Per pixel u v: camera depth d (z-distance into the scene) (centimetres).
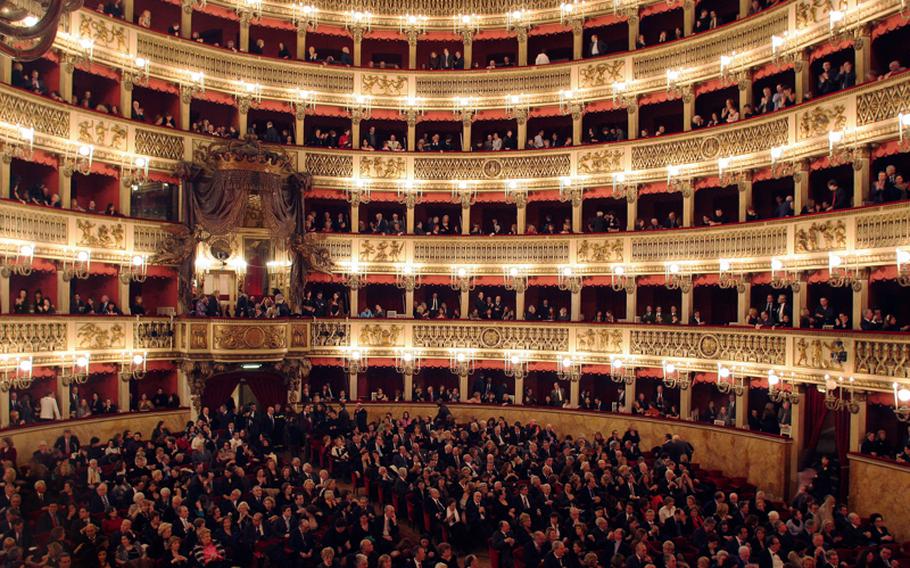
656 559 2109
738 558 2033
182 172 3975
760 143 3628
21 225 3328
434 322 4434
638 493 2738
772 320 3456
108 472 2867
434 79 4666
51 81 3709
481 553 2642
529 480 2927
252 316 3997
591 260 4266
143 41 4006
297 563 2103
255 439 3531
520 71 4578
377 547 2216
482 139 4894
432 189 4578
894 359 2822
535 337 4303
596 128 4653
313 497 2573
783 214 3472
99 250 3697
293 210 4284
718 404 4088
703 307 4225
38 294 3466
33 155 3488
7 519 2095
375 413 4375
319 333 4341
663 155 4094
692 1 4144
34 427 3262
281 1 4525
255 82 4403
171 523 2198
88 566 1964
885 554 2056
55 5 1509
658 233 4028
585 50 4731
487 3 4691
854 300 3081
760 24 3709
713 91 4238
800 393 3284
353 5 4688
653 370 3994
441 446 3300
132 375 3812
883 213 2956
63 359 3459
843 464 3022
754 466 3419
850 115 3150
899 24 3005
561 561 2034
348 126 4869
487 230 4825
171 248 3934
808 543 2239
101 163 3791
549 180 4428
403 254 4525
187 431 3406
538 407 4266
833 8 3253
